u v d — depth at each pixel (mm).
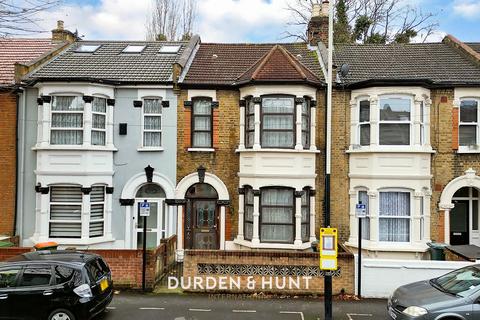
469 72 15250
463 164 14531
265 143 14398
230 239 14883
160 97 15164
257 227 14125
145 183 15141
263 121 14422
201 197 15141
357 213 10945
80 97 14562
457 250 12086
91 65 16219
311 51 18016
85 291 8344
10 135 15016
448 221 14422
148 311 9719
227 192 14898
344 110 14977
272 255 11047
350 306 10195
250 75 14711
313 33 18625
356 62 16625
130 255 11305
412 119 14086
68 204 14609
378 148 14023
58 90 14367
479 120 14578
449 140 14570
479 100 14625
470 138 14758
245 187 14727
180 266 13828
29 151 14961
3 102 15086
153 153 15094
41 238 14336
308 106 14727
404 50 17625
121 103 15164
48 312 8266
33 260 8703
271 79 14109
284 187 14203
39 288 8305
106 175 14844
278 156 14156
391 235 14195
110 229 14992
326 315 9016
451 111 14602
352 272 10977
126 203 14992
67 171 14312
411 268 10844
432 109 14664
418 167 13945
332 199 14828
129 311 9703
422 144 14359
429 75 15133
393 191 14156
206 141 15250
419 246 13844
